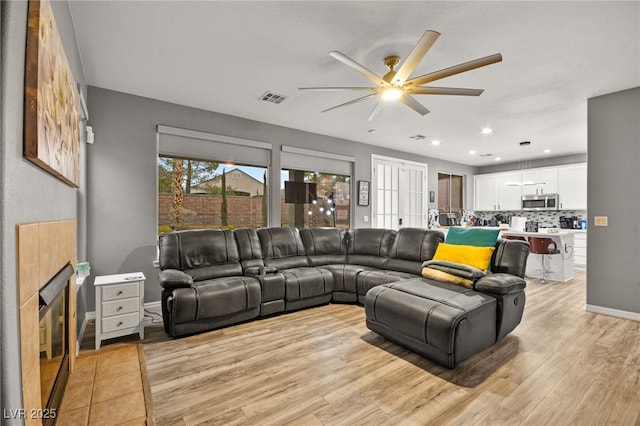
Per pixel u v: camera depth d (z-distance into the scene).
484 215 8.48
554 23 2.19
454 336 2.15
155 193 3.69
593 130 3.58
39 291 1.12
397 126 4.80
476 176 8.40
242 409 1.79
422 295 2.54
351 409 1.79
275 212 4.73
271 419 1.70
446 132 5.12
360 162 5.88
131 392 1.80
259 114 4.25
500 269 2.95
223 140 4.18
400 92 2.54
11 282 0.87
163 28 2.29
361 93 3.47
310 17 2.15
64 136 1.59
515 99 3.64
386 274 3.68
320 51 2.59
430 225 7.09
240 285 3.13
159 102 3.72
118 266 3.46
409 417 1.72
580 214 6.84
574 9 2.04
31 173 1.10
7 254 0.84
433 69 2.87
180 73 3.02
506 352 2.52
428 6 2.02
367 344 2.68
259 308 3.29
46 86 1.19
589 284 3.62
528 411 1.77
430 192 7.23
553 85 3.25
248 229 4.02
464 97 3.58
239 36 2.39
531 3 1.99
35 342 1.04
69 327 1.93
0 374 0.81
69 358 1.94
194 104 3.86
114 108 3.44
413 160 6.84
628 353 2.51
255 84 3.27
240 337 2.83
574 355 2.47
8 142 0.85
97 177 3.34
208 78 3.13
